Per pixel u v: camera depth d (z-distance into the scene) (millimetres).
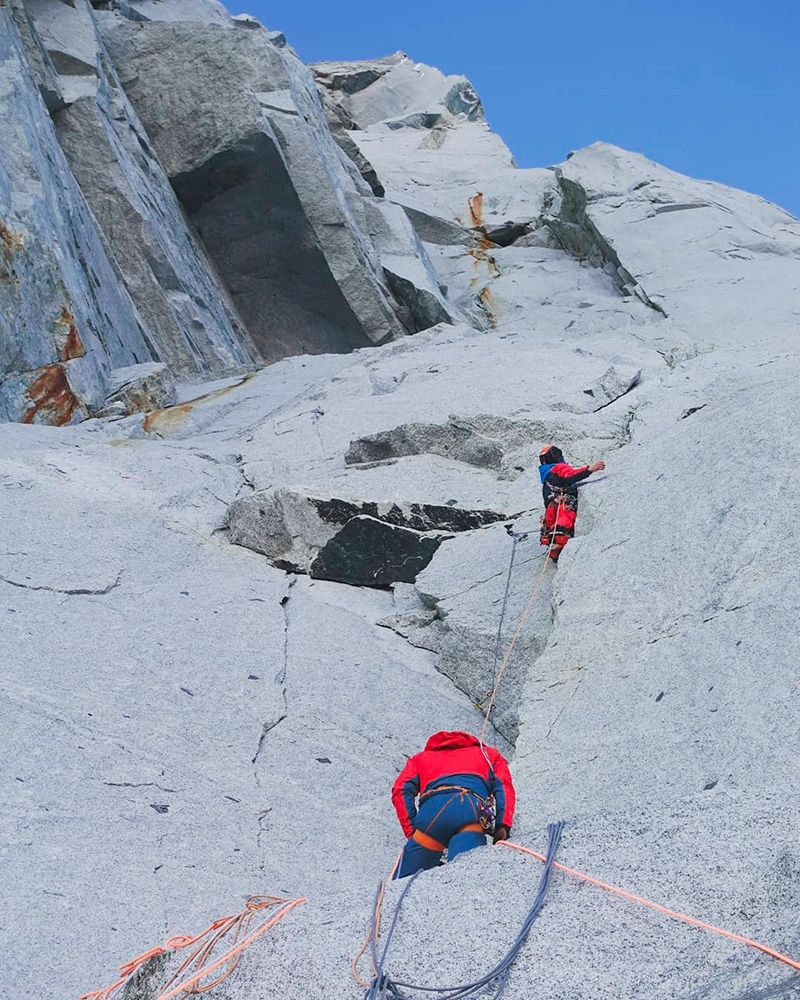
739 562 7121
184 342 20859
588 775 5852
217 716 7684
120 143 22609
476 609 9117
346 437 12805
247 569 10477
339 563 10547
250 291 25766
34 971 4930
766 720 5551
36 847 5828
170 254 21953
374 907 3668
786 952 3014
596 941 3238
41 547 9547
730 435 8789
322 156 26594
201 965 3674
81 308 16984
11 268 15906
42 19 22922
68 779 6512
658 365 13625
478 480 11461
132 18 28156
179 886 5844
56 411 15719
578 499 9266
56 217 17359
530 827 5559
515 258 32031
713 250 28234
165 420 15516
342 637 9203
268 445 13273
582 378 13250
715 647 6426
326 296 25500
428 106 44781
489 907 3506
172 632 8695
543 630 8469
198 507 11492
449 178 37219
